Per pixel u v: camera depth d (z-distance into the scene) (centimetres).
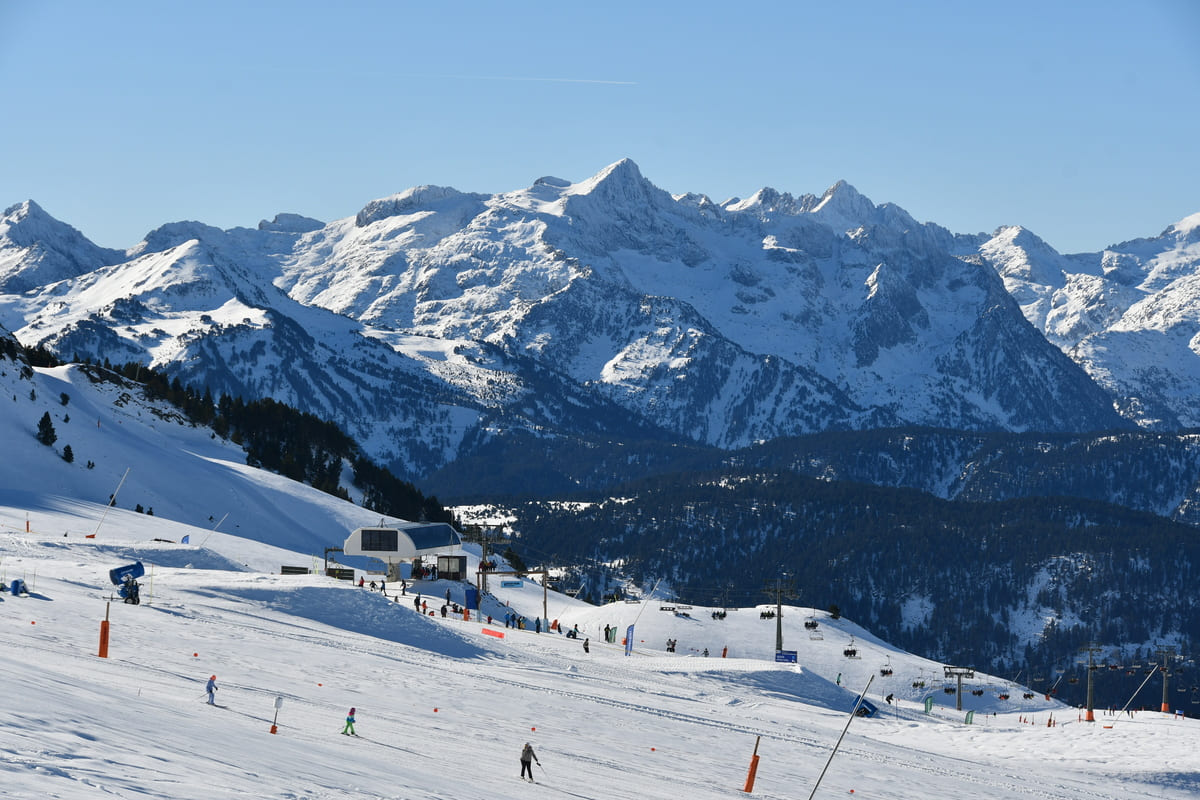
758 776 5119
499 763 4078
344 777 2997
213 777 2508
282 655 5675
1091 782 7456
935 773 6278
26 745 2331
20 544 8344
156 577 7762
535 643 9456
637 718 6022
